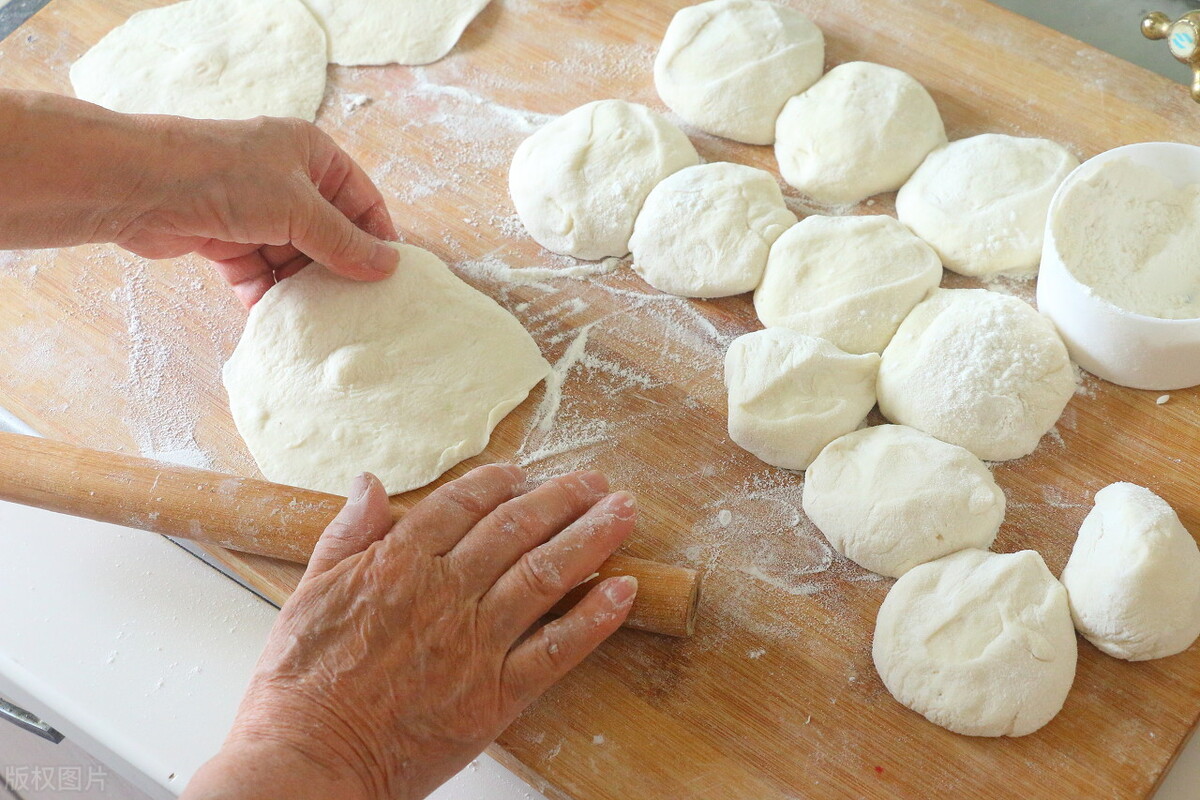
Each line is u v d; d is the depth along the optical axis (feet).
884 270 2.43
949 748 2.15
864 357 2.38
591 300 2.56
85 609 2.36
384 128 2.78
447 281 2.54
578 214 2.56
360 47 2.86
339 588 2.08
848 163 2.55
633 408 2.45
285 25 2.87
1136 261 2.37
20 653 2.32
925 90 2.62
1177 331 2.23
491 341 2.49
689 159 2.62
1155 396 2.36
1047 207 2.43
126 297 2.65
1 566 2.40
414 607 2.08
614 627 2.12
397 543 2.12
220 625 2.33
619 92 2.77
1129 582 2.13
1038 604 2.17
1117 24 2.75
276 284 2.52
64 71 2.92
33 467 2.33
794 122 2.61
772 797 2.14
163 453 2.48
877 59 2.71
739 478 2.38
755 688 2.22
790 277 2.46
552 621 2.16
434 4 2.87
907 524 2.24
